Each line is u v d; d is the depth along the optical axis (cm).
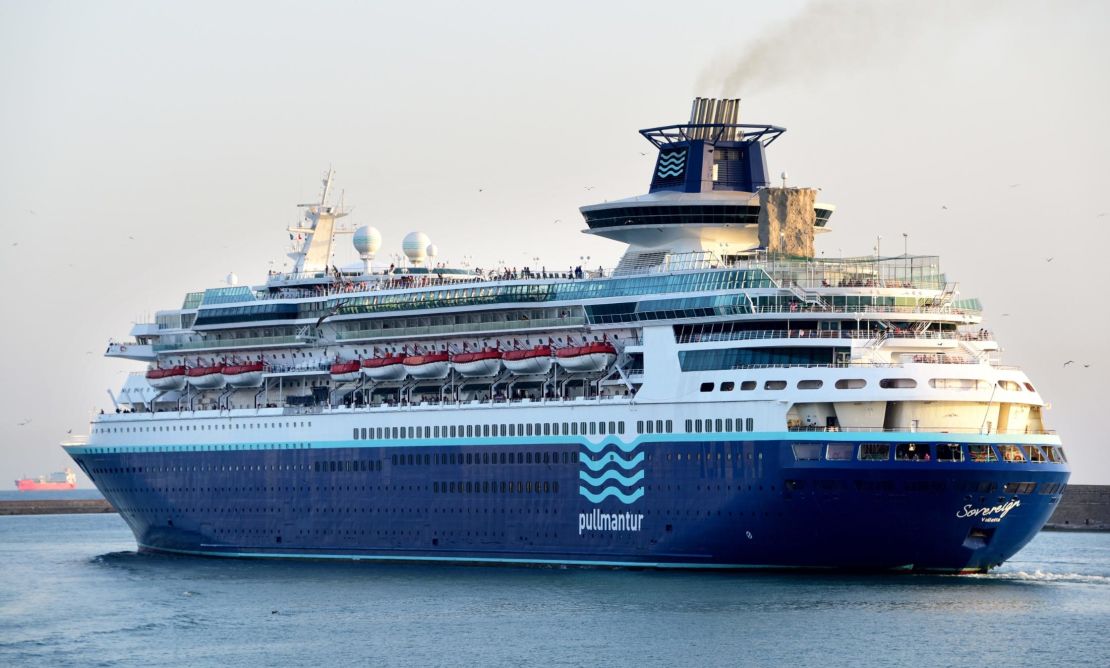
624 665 19675
